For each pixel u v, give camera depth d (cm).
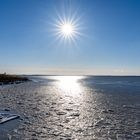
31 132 948
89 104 1862
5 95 2570
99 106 1745
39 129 998
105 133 948
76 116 1315
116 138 882
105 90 3650
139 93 3006
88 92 3206
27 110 1506
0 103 1838
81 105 1795
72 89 3909
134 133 952
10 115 1285
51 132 953
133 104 1878
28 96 2512
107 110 1545
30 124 1091
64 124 1102
